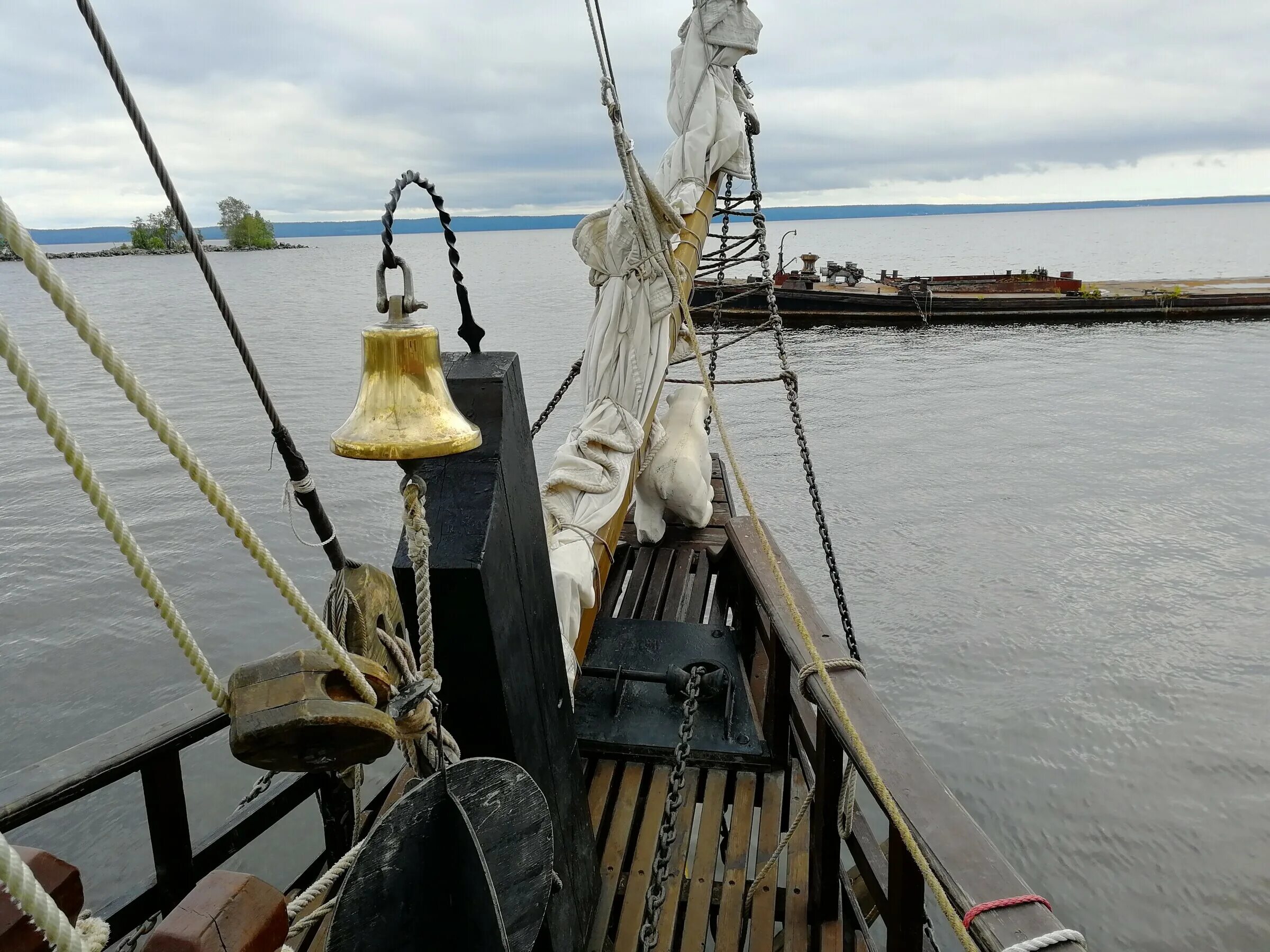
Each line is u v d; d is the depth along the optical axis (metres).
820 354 30.81
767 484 15.69
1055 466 16.59
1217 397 22.73
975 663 9.54
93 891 6.21
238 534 1.23
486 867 1.96
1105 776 7.74
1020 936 1.82
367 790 7.14
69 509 13.17
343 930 1.83
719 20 6.50
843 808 3.21
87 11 1.06
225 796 7.19
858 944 3.55
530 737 2.60
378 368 1.68
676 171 6.44
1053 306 36.97
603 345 5.18
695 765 4.25
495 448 2.35
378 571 1.86
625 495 4.84
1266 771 7.72
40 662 9.08
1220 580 11.42
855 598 11.09
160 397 21.58
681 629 5.27
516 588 2.50
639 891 3.57
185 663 9.12
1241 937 6.20
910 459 17.19
